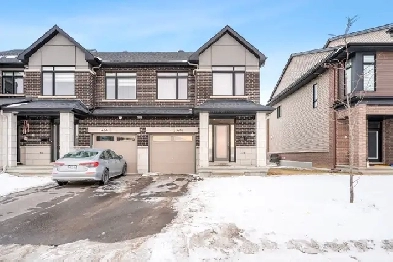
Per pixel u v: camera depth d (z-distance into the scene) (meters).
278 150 30.06
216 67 17.45
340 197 8.83
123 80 18.59
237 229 6.16
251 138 17.27
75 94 17.33
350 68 16.47
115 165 14.44
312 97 21.38
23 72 18.80
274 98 29.59
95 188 11.83
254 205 8.08
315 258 5.06
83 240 5.96
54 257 5.09
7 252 5.36
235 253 5.20
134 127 17.72
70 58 17.42
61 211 8.26
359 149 15.33
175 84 18.58
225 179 13.70
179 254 5.11
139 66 18.42
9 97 18.00
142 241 5.82
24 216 7.77
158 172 17.70
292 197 8.97
